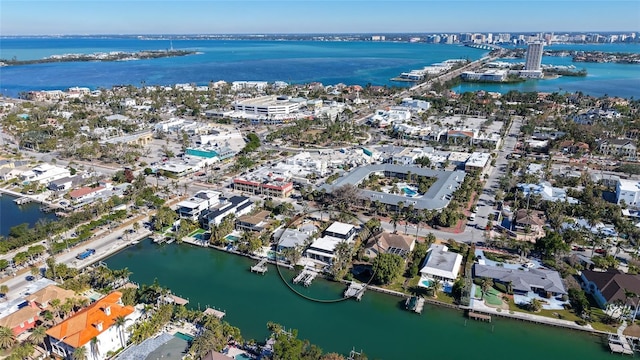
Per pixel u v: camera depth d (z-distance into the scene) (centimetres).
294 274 15062
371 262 15488
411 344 11688
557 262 15012
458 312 12950
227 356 10100
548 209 18800
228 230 17350
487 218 18875
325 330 12212
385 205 19475
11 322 11338
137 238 17325
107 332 10800
